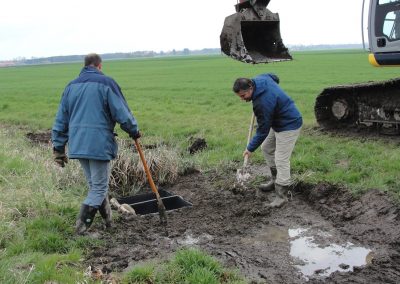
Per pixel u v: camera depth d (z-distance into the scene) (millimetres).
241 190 7492
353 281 4773
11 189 7215
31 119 16047
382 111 10594
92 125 5562
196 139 10531
